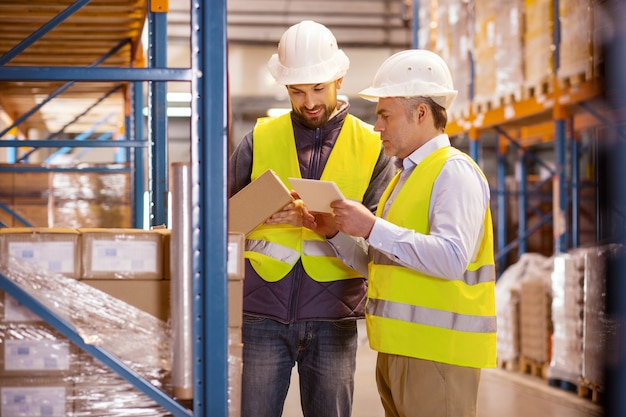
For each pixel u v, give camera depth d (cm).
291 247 317
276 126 334
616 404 231
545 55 756
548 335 740
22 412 220
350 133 330
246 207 303
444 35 991
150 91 454
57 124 1059
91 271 225
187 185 218
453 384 270
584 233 1023
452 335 270
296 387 738
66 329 216
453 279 265
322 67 312
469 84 919
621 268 236
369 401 671
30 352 221
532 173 1897
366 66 1706
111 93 800
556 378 708
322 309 317
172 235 220
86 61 707
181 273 218
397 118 286
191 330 219
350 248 309
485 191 276
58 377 221
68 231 231
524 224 1070
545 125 1109
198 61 220
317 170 326
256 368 319
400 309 275
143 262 228
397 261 268
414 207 277
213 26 219
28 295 214
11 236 222
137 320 226
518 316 792
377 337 279
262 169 330
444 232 262
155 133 436
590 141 1054
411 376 273
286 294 317
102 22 573
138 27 589
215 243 219
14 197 667
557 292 695
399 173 301
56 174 672
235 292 231
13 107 913
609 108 240
